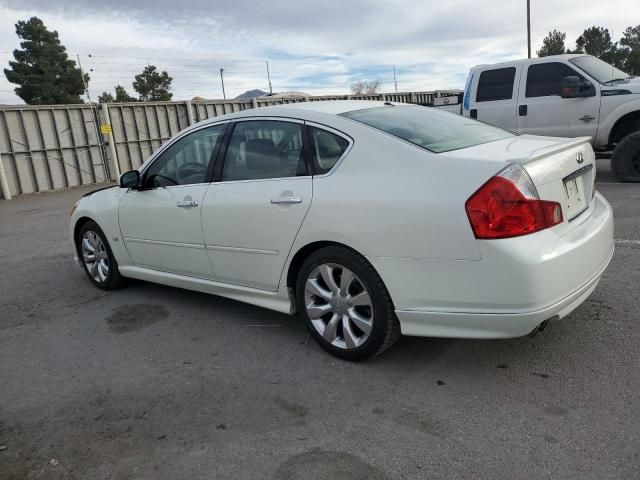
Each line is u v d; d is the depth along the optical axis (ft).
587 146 11.84
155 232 14.92
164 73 176.24
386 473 8.04
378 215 10.17
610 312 12.73
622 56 155.43
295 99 73.31
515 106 29.45
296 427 9.36
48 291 18.01
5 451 9.24
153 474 8.41
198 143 14.02
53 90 166.91
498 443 8.51
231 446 8.96
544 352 11.17
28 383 11.64
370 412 9.63
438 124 12.43
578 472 7.74
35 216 36.96
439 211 9.52
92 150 56.80
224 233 12.97
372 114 12.08
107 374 11.80
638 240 18.13
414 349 11.80
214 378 11.28
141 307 15.84
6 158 50.60
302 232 11.36
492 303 9.32
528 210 9.20
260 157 12.53
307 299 11.84
